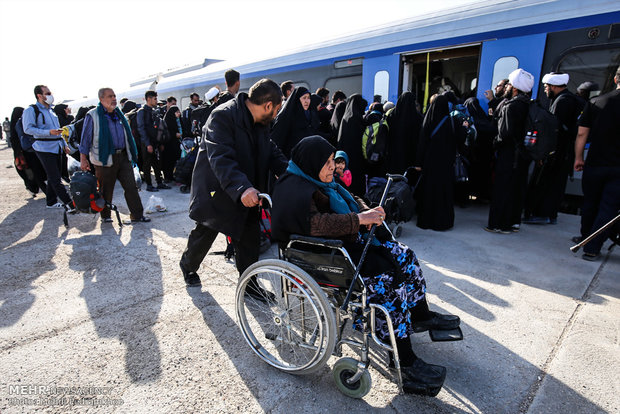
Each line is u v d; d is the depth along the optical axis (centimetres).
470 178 575
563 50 492
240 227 265
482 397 202
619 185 342
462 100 689
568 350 238
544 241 427
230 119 251
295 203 201
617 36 449
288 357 236
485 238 441
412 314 226
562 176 471
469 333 258
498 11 542
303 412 193
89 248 415
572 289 315
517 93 413
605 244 416
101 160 454
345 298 191
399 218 424
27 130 506
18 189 769
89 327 267
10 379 215
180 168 679
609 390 205
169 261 380
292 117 409
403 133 492
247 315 282
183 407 196
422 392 199
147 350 242
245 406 197
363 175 515
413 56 657
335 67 754
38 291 318
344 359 199
